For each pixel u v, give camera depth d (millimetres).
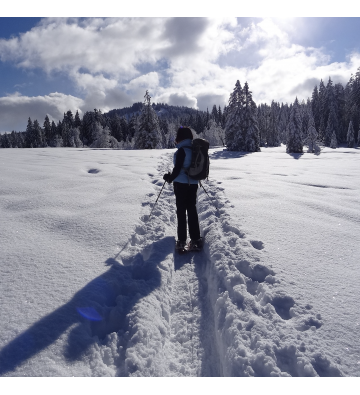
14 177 6547
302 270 2791
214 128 72312
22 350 1771
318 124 65000
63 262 2865
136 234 3734
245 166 11641
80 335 1978
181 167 3613
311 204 5008
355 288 2482
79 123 92000
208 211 4832
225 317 2314
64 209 4469
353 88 56750
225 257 3125
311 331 2010
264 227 3895
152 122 34562
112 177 7117
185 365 2117
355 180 7863
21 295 2293
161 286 2801
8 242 3256
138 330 2104
